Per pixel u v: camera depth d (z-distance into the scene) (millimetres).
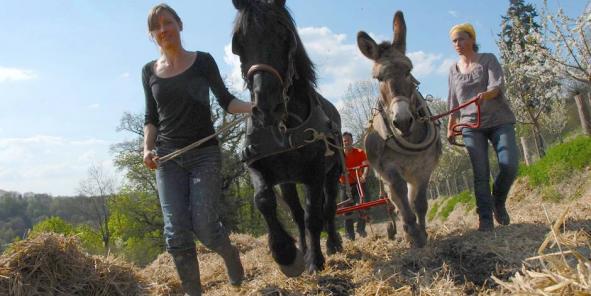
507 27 21578
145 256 30547
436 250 4348
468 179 42094
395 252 4695
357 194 8531
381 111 5121
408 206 4930
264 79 3666
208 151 3842
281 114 3867
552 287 2330
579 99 13328
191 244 3742
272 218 4148
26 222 60562
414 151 4992
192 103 3781
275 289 4047
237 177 30188
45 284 3889
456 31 5355
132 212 31469
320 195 4496
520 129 27438
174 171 3809
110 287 4219
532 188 12539
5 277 3732
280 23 3848
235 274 4078
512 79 20141
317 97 4605
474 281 3639
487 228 5062
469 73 5375
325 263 4602
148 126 3963
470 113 5324
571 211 5320
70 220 45031
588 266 2359
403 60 4812
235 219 30438
